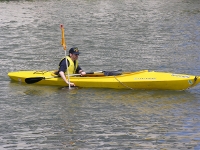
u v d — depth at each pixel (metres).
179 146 16.67
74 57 24.20
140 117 19.70
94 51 34.16
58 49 35.22
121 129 18.34
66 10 58.00
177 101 21.89
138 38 39.56
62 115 20.05
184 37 40.06
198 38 39.56
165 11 58.69
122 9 60.31
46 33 42.03
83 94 23.03
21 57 32.19
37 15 53.25
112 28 44.91
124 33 42.09
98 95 22.86
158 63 30.16
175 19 51.31
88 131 18.17
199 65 29.53
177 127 18.52
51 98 22.48
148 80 23.34
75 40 38.75
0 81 25.73
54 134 17.89
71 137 17.58
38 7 60.50
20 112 20.50
